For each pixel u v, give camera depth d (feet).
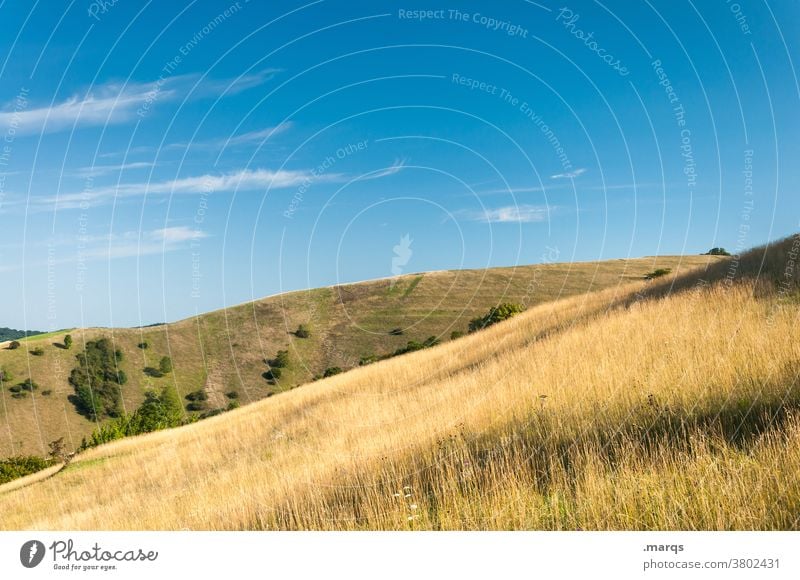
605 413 32.07
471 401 49.01
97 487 63.98
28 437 153.17
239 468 50.11
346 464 37.22
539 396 38.78
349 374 104.01
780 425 23.21
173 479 56.44
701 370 33.17
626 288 106.42
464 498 24.97
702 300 57.31
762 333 36.37
